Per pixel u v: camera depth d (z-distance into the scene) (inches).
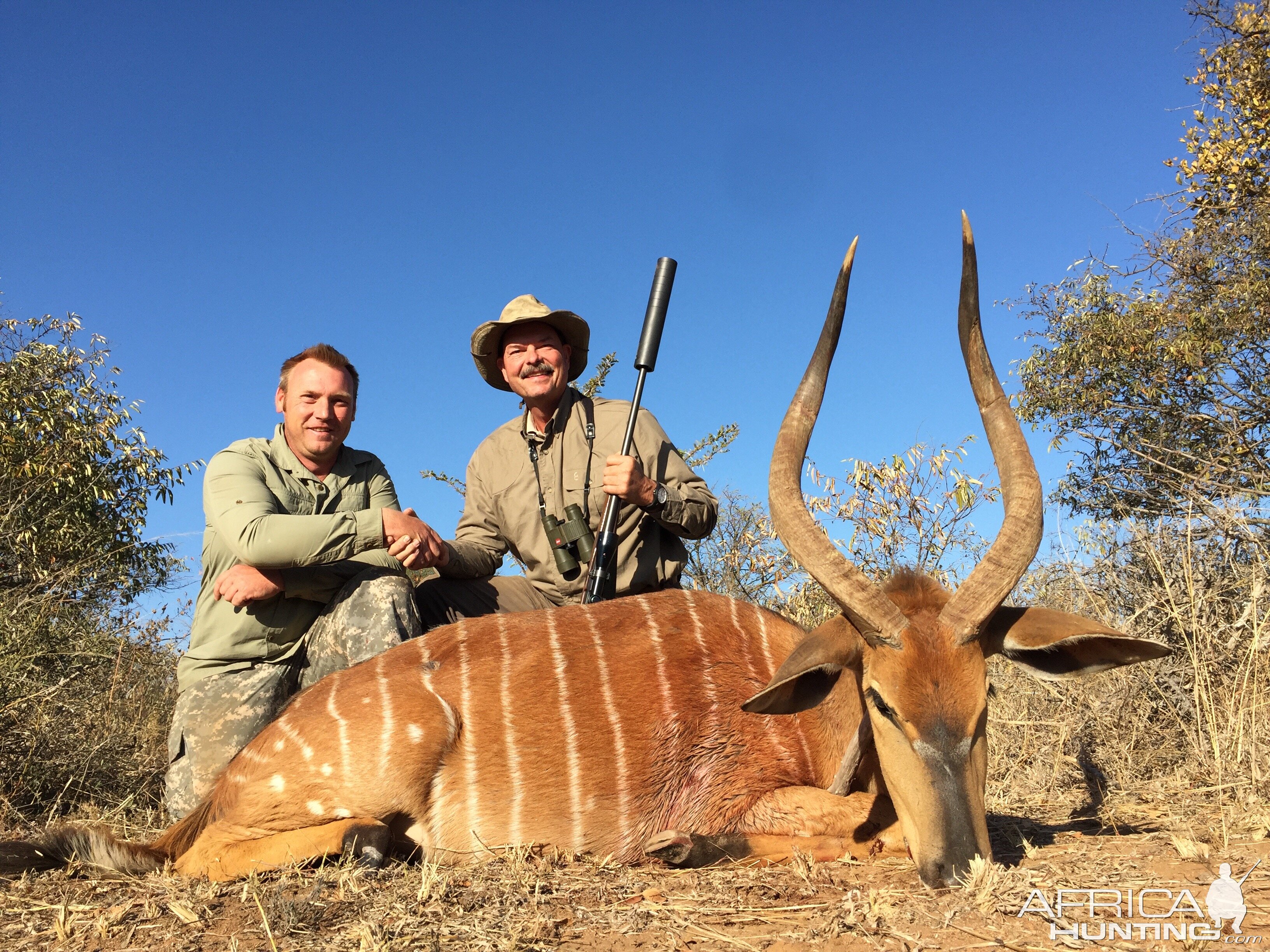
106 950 46.8
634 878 55.4
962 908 46.5
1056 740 81.7
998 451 56.7
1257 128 143.6
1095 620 54.5
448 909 49.4
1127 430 135.6
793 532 55.5
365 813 59.4
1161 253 146.6
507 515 87.4
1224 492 94.0
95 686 98.5
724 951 44.1
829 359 58.8
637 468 78.3
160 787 86.7
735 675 63.9
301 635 77.5
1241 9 149.5
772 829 60.7
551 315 85.6
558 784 61.2
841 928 45.3
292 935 46.9
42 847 58.9
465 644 64.4
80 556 121.6
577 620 65.8
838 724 61.9
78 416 140.8
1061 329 148.0
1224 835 58.3
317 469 82.5
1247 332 133.6
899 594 56.5
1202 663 79.8
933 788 50.3
